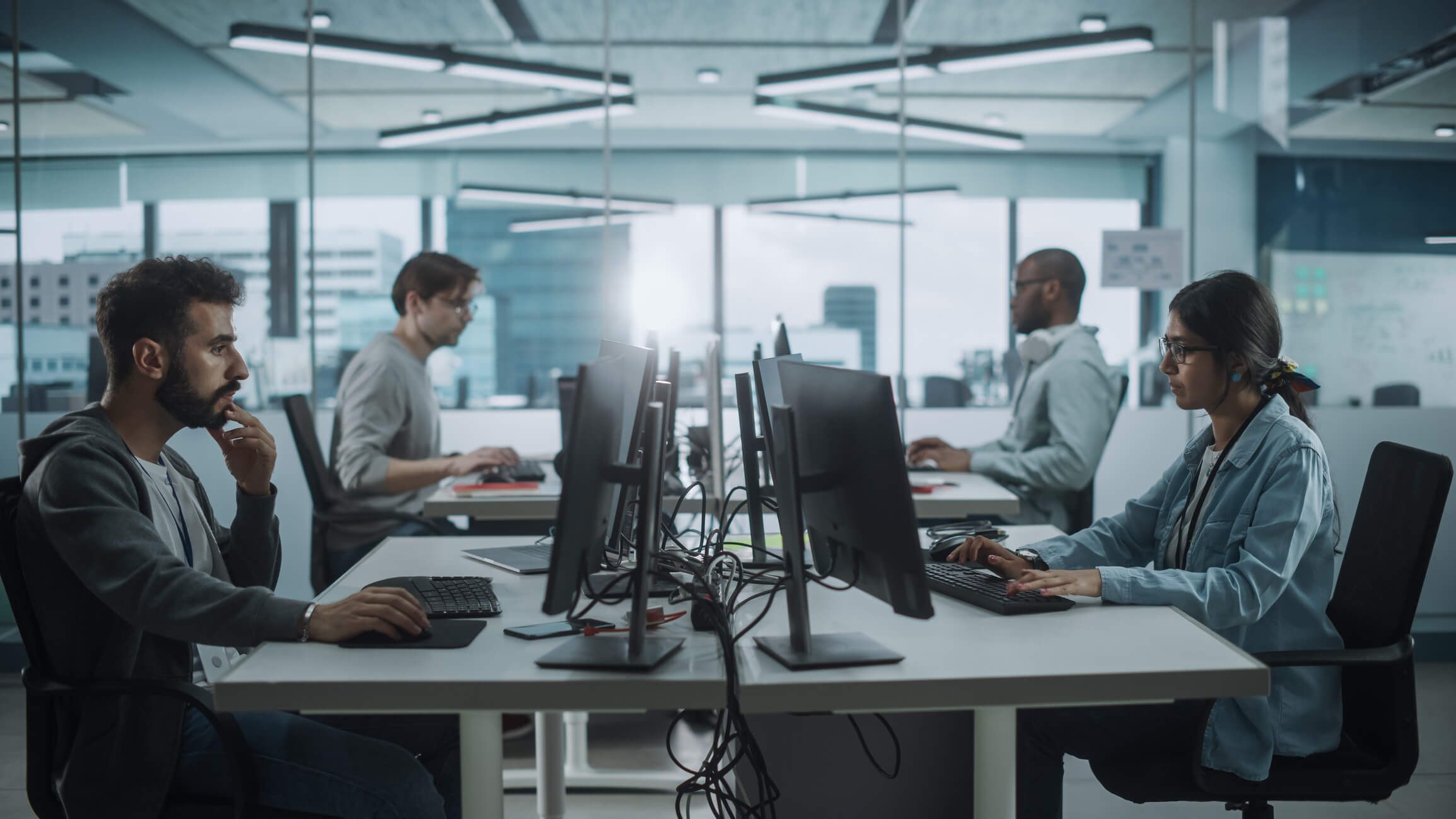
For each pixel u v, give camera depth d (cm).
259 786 124
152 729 124
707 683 105
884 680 105
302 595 382
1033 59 419
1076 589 138
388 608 120
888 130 486
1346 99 373
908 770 188
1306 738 140
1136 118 402
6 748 267
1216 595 137
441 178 570
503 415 410
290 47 420
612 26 437
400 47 444
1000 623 130
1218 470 155
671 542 196
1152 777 143
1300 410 155
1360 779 138
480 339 592
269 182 525
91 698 125
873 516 109
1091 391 268
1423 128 370
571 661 110
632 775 239
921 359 432
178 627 118
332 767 125
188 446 365
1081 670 108
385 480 265
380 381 273
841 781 187
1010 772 126
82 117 395
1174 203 391
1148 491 179
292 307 512
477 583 152
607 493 116
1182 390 158
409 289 284
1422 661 346
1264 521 142
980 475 286
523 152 589
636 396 139
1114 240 391
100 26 393
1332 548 149
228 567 159
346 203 543
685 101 532
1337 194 374
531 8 415
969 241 462
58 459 125
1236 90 382
